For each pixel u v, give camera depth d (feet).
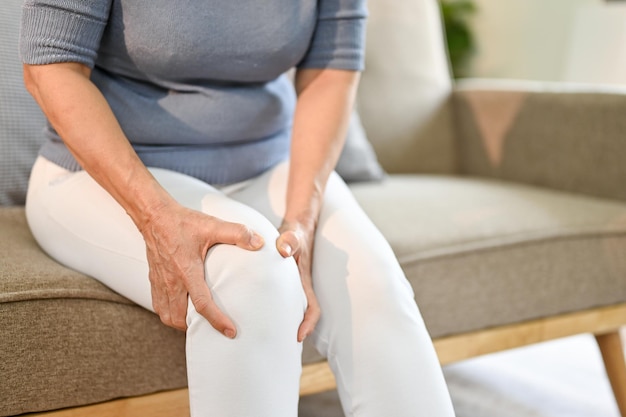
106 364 2.97
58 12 2.81
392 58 6.29
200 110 3.32
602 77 9.53
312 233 3.10
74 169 3.33
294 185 3.29
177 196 2.92
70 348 2.88
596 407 5.11
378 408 2.64
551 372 5.73
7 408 2.79
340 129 3.47
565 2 11.78
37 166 3.56
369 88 6.13
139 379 3.06
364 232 3.07
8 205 4.25
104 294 2.97
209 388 2.45
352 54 3.57
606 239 4.55
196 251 2.61
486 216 4.44
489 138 6.31
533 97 5.90
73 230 3.12
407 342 2.71
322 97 3.52
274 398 2.47
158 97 3.31
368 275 2.85
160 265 2.69
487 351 4.25
